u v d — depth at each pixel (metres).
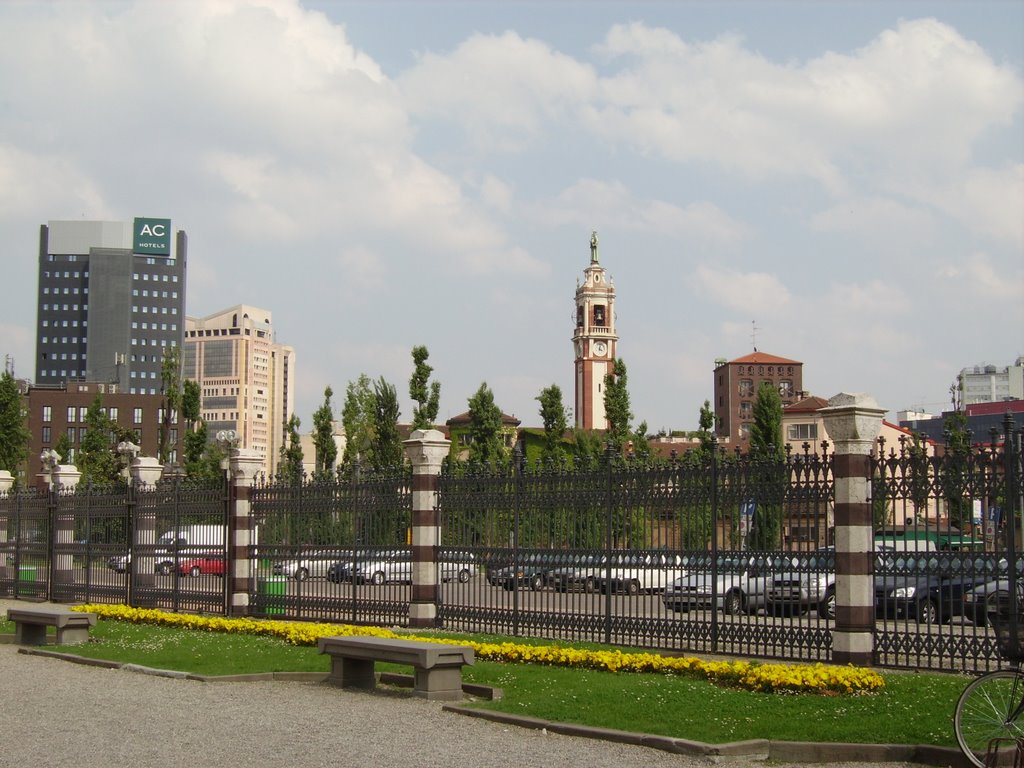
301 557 24.88
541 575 20.27
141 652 19.38
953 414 47.34
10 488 36.22
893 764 10.70
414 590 22.22
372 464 56.81
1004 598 16.44
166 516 28.25
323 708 13.91
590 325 137.88
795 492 16.75
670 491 18.34
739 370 123.62
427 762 10.72
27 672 17.70
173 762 10.70
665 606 18.23
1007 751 10.23
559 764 10.66
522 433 70.19
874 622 15.91
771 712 12.51
